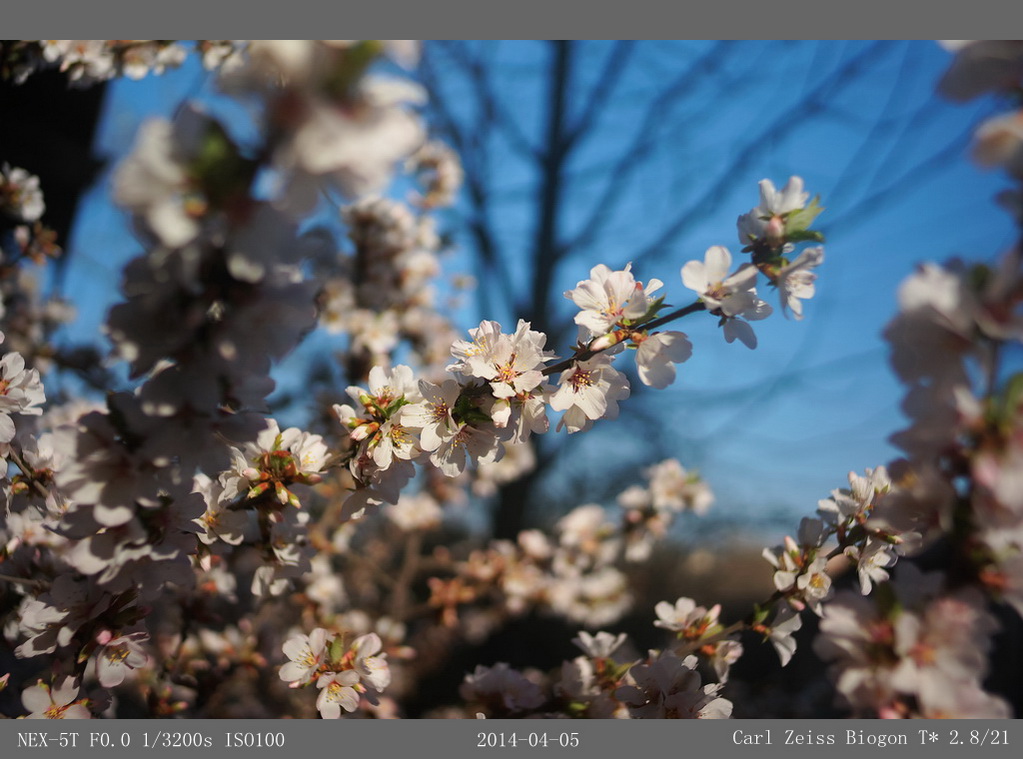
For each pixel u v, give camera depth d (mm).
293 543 221
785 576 210
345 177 128
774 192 198
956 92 131
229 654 330
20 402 220
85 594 191
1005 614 372
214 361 144
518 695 246
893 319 131
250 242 131
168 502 173
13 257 362
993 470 126
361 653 223
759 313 199
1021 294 125
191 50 309
